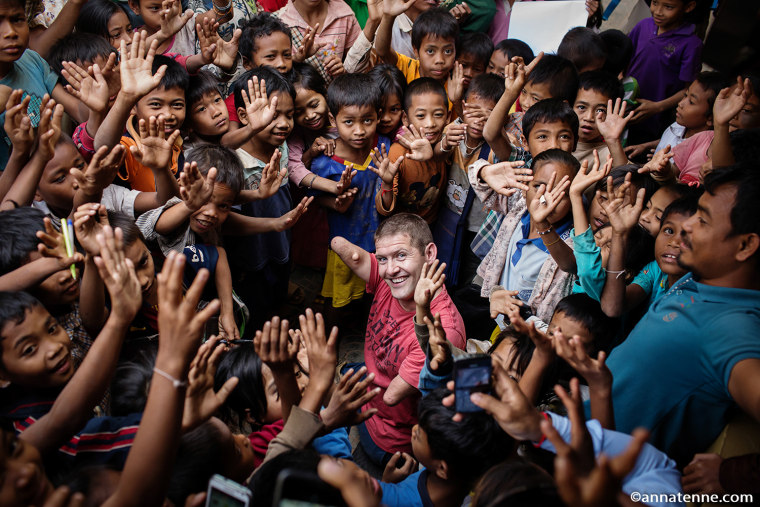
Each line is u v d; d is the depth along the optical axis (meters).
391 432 2.60
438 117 3.51
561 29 4.57
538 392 1.81
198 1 4.18
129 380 1.88
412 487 1.77
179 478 1.49
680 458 1.88
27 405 1.72
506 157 3.32
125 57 2.48
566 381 2.32
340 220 3.61
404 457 2.27
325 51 4.24
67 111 3.25
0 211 2.11
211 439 1.59
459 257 3.73
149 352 2.09
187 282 2.74
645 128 4.59
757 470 1.55
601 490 1.07
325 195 3.53
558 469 1.10
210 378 1.58
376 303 2.70
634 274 2.50
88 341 2.14
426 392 2.01
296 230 3.71
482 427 1.57
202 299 2.84
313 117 3.55
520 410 1.45
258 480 1.40
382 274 2.49
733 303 1.76
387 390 2.41
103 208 1.99
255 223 3.07
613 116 3.28
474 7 4.63
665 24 4.45
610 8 5.30
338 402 1.80
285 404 1.80
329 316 3.80
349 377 1.82
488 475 1.33
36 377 1.68
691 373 1.76
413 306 2.53
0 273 2.00
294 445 1.66
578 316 2.25
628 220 2.13
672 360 1.79
